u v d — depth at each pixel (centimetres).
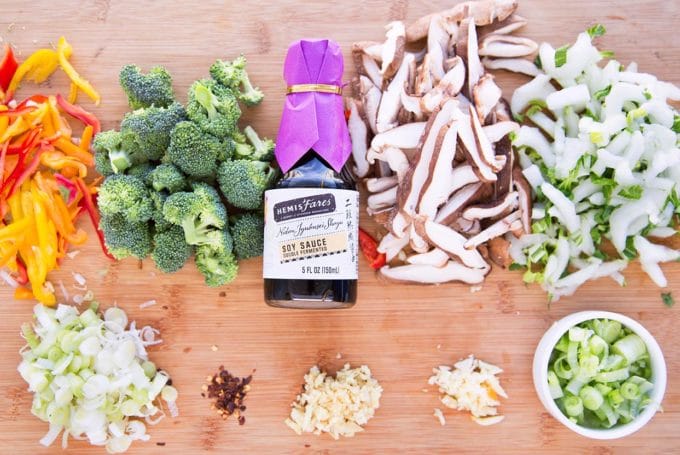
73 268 42
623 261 42
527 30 42
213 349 42
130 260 42
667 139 39
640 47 42
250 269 42
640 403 40
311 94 36
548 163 41
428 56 40
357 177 42
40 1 42
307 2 42
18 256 42
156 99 39
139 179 39
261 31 42
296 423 42
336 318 42
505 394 42
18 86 42
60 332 41
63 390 40
